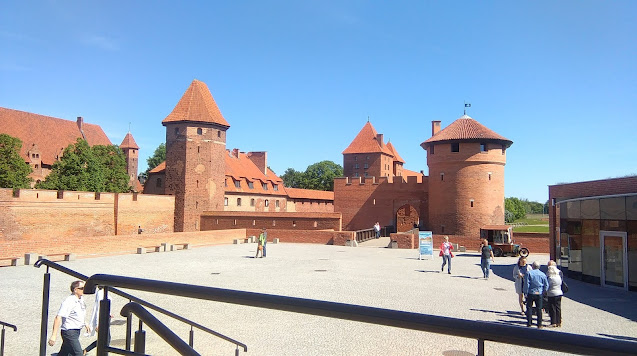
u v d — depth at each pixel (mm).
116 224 49312
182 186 57062
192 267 26469
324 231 45031
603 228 22219
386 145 108188
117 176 59938
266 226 53969
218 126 59875
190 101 58906
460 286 20484
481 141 48719
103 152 60250
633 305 17219
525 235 42438
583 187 24125
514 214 131250
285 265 27719
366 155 97188
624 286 20844
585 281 23719
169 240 39594
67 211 44438
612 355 1745
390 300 17000
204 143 58312
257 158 84000
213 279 21812
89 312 14125
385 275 23734
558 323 13578
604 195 21984
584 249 23875
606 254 22047
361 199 58281
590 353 1790
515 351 10812
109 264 27516
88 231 46469
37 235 41688
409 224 60000
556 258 28312
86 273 23203
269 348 11109
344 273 24297
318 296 17641
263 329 12805
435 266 28031
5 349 10680
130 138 98750
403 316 2172
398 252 37281
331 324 13383
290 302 2447
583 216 23969
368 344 11461
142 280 2932
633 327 13641
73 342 8688
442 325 2074
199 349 10977
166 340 2705
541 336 1889
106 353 3010
